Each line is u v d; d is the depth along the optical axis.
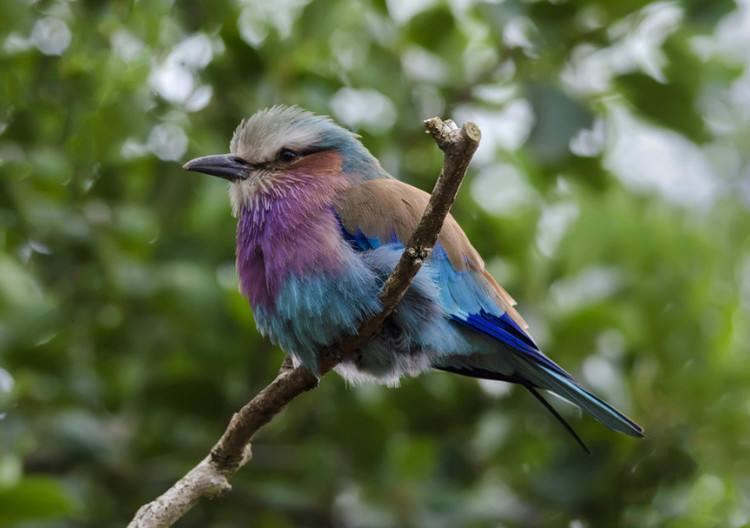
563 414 12.66
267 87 12.27
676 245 14.24
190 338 12.37
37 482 10.26
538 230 13.31
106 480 12.57
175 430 12.62
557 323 12.83
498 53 12.82
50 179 11.98
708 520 12.86
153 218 12.55
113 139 11.84
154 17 11.59
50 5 11.87
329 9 12.33
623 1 12.50
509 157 13.40
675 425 12.69
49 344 12.24
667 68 12.86
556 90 12.19
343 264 9.66
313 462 12.32
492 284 10.62
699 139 12.96
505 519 12.34
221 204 12.68
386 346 9.87
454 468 12.51
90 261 12.16
